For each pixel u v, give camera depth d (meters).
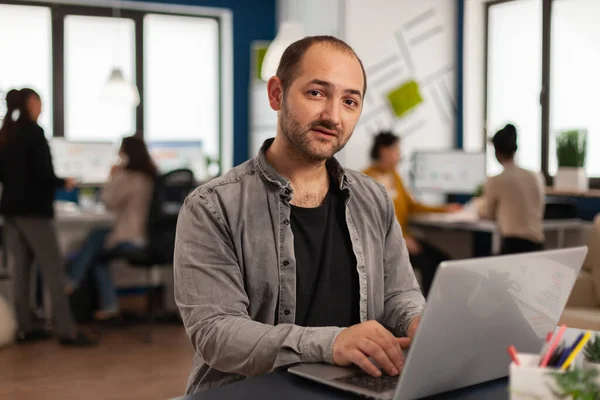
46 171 4.31
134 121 6.75
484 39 6.41
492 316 1.01
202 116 7.08
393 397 0.96
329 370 1.10
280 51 5.62
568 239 4.98
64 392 3.41
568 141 5.13
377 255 1.47
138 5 6.62
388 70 6.06
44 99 6.40
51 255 4.40
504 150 4.23
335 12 6.03
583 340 0.89
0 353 4.21
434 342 0.95
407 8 6.14
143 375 3.73
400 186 5.09
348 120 1.30
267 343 1.17
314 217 1.41
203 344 1.23
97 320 5.25
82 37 6.52
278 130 1.38
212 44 7.09
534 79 5.98
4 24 6.26
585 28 5.54
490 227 4.68
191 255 1.29
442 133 6.35
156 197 4.73
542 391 0.80
